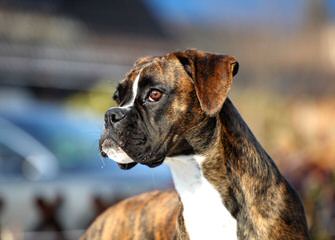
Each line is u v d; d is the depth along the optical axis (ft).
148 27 125.70
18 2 110.22
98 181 43.55
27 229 41.55
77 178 43.37
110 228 30.60
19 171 43.52
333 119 70.79
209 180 25.13
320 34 118.32
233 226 25.02
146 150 24.80
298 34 118.83
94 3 123.65
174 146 25.09
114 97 26.02
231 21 121.08
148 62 25.63
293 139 52.85
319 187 38.78
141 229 29.14
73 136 46.09
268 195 25.05
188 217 25.58
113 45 115.96
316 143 53.83
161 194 29.99
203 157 25.13
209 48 121.80
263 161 25.39
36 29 108.27
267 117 68.18
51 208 42.01
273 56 115.75
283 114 69.05
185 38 124.98
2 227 41.27
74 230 42.32
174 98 24.95
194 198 25.35
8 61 100.73
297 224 25.18
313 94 109.60
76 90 104.22
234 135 25.29
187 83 25.09
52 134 46.14
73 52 107.04
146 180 44.88
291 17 118.93
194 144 25.12
